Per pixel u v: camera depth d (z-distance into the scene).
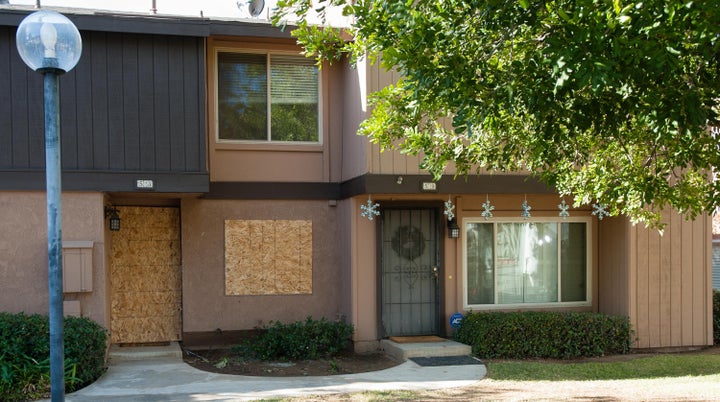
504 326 10.55
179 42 9.87
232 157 11.57
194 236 11.39
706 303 11.72
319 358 10.55
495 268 11.98
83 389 8.29
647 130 6.69
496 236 12.02
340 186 11.95
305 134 11.94
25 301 9.35
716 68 5.45
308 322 10.98
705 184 7.55
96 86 9.57
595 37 4.86
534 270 12.19
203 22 9.79
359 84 10.82
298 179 11.84
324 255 11.94
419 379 8.98
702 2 4.61
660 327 11.45
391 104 7.40
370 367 9.96
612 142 7.25
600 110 5.51
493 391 8.27
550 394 8.10
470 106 5.57
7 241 9.33
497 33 6.02
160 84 9.78
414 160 10.60
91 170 9.48
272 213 11.75
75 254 9.35
